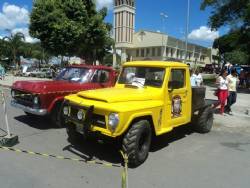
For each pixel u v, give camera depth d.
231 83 12.54
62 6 21.34
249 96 20.41
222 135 9.27
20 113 10.70
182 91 7.74
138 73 7.54
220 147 7.96
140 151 6.32
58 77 10.31
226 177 5.98
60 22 20.95
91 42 22.75
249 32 26.84
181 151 7.42
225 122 11.14
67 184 5.26
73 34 21.20
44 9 21.11
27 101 8.78
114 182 5.41
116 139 6.33
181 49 64.81
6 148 6.21
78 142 7.52
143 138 6.38
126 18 62.97
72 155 6.65
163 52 59.34
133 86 7.43
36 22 21.33
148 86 7.21
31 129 8.63
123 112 5.84
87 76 9.75
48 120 9.73
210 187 5.50
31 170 5.76
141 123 6.20
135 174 5.86
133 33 64.50
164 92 7.04
